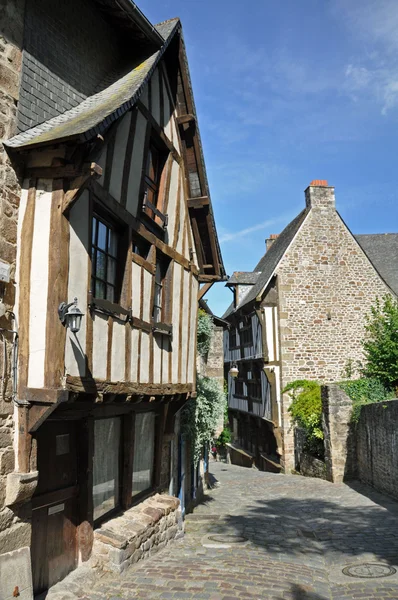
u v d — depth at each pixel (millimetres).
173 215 8008
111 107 5062
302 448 17266
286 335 19016
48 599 4625
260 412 20344
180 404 8281
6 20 4785
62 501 5238
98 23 6531
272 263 21453
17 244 4637
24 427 4469
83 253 5027
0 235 4449
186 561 6250
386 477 11375
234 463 25594
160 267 7715
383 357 14430
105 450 6340
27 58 5051
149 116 6965
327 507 10406
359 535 7863
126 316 6031
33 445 4559
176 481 9398
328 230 19844
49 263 4562
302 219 20109
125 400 6008
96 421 6094
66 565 5230
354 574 5980
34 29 5195
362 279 19656
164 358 7344
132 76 6230
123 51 7242
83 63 6102
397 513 9398
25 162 4750
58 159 4559
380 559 6547
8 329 4457
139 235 6613
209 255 9594
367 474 12852
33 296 4574
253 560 6402
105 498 6305
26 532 4508
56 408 4598
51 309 4508
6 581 4137
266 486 14172
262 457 20391
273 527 8602
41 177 4695
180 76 8016
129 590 5062
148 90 6996
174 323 7836
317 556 6824
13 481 4332
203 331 11695
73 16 5949
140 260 6527
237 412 24891
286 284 19344
